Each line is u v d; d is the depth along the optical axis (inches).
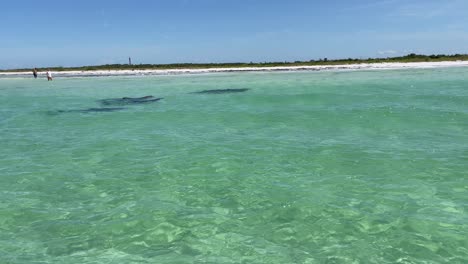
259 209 293.0
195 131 586.2
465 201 297.3
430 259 220.7
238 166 398.3
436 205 291.3
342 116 666.8
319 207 293.3
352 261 220.5
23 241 249.4
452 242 237.8
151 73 2385.6
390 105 757.3
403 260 220.2
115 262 223.0
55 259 227.1
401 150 443.8
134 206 302.0
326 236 249.9
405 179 347.9
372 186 333.1
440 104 753.6
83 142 526.3
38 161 432.8
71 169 400.5
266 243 243.0
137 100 994.7
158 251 234.8
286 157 426.6
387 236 247.4
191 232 258.5
